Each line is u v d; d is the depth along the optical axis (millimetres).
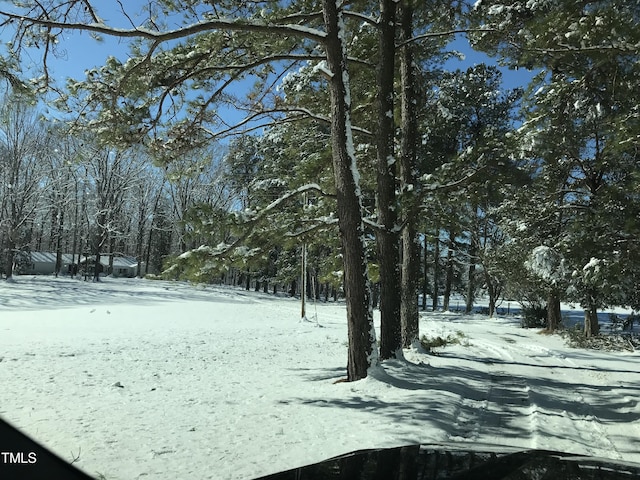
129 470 4203
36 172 45875
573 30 7402
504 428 6016
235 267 9406
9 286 39000
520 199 15461
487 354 14039
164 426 5711
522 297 25047
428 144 20016
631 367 12008
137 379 8992
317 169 10906
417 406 6668
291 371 10242
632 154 9695
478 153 8805
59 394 7434
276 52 9664
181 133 9844
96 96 8625
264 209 9055
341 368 10664
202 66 9453
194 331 19500
